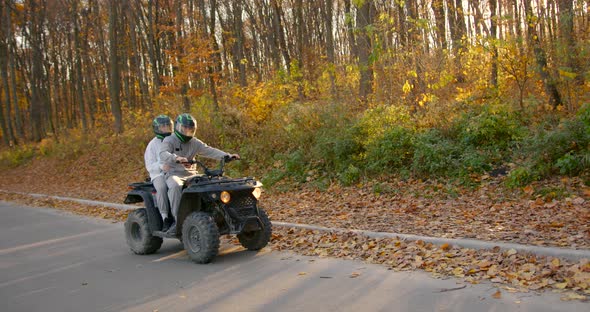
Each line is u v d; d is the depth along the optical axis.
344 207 9.92
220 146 16.62
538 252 5.47
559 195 8.36
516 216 7.61
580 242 5.84
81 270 6.74
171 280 5.92
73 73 41.94
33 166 29.16
